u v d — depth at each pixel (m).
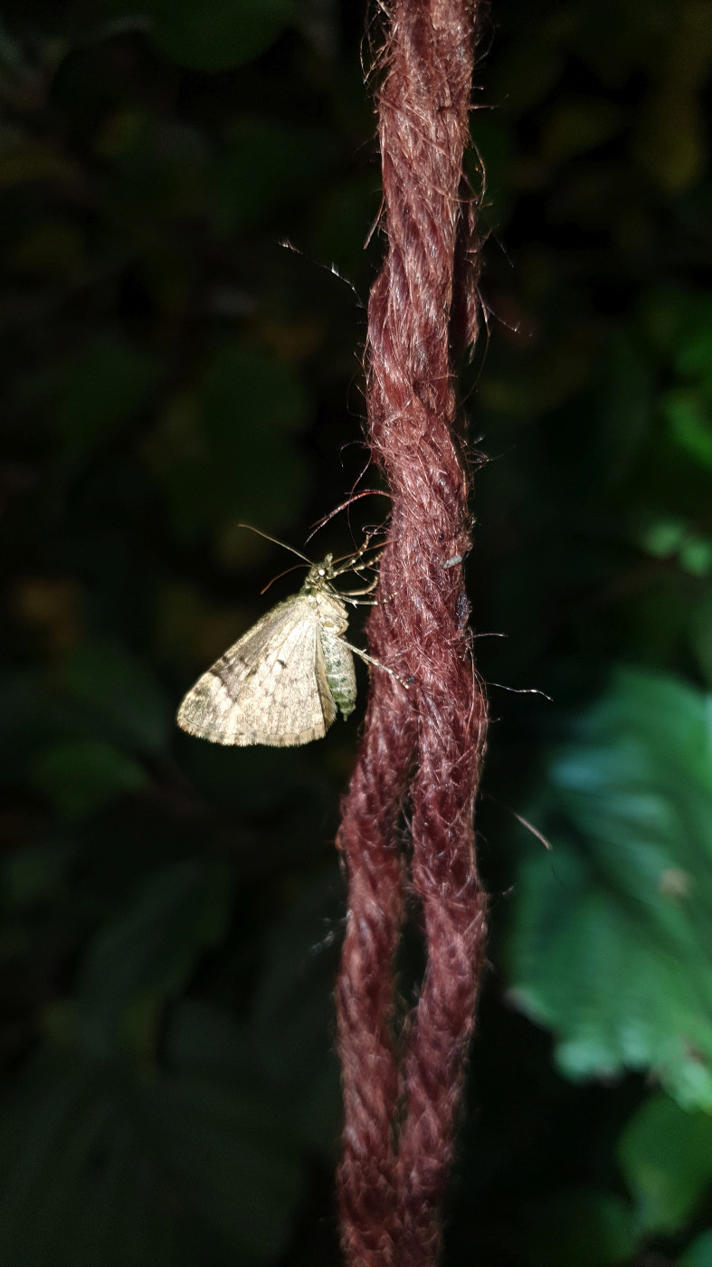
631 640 0.26
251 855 0.28
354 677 0.24
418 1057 0.21
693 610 0.26
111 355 0.28
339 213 0.25
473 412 0.27
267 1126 0.26
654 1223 0.25
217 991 0.27
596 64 0.26
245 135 0.26
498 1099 0.26
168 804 0.28
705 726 0.25
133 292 0.29
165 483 0.27
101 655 0.28
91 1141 0.26
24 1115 0.26
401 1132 0.22
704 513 0.26
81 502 0.30
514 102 0.26
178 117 0.27
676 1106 0.25
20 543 0.31
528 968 0.24
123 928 0.27
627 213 0.27
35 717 0.28
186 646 0.29
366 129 0.25
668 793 0.25
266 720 0.24
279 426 0.27
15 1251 0.25
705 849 0.25
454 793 0.21
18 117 0.27
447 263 0.21
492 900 0.24
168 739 0.28
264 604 0.29
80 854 0.27
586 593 0.26
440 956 0.21
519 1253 0.25
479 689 0.21
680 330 0.26
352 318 0.28
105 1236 0.25
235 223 0.26
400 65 0.21
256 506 0.27
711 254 0.27
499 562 0.26
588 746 0.25
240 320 0.29
